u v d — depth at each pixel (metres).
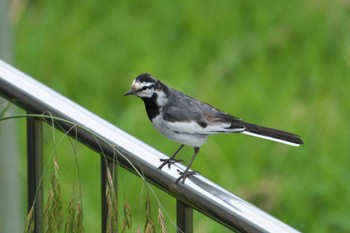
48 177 10.85
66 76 14.12
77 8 15.48
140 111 12.70
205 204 4.35
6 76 5.03
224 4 15.35
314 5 15.10
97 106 13.50
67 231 4.61
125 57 14.44
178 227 4.60
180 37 14.96
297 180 11.70
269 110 12.85
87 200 11.20
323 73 14.03
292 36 14.73
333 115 12.80
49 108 4.89
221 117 7.38
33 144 5.14
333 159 12.03
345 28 14.75
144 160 4.59
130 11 15.59
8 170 7.93
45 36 14.77
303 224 11.28
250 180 11.69
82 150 11.80
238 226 4.18
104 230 4.88
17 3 14.77
